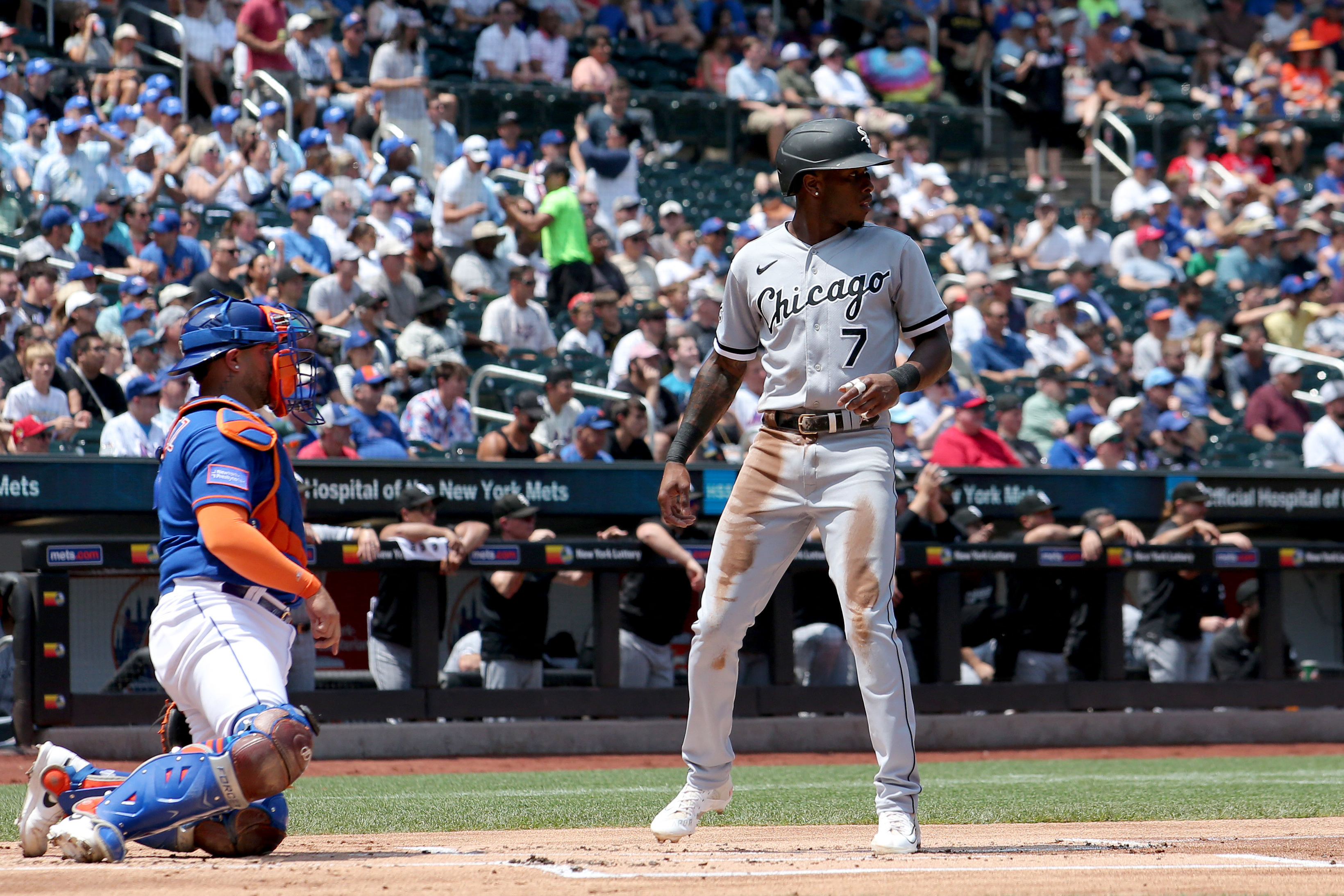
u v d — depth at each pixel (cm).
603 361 4159
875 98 6462
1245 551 3331
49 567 2645
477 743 2903
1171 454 4094
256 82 5003
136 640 2720
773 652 3094
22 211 4381
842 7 6819
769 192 5625
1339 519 3734
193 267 4100
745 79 6066
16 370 3397
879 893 979
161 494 1245
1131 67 6794
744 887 1011
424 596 2884
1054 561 3219
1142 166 5978
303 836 1538
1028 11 7000
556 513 3212
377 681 2870
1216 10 7562
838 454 1315
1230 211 5934
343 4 5762
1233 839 1432
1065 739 3222
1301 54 7106
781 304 1333
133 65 5147
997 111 6412
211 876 1081
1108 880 1045
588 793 2245
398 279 4097
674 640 3078
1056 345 4616
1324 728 3378
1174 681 3319
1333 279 5619
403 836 1529
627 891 988
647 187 5541
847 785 2395
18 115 4616
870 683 1301
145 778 1177
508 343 4134
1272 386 4512
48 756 1246
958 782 2461
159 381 3231
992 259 5275
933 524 3216
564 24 6172
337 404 3425
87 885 1034
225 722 1191
